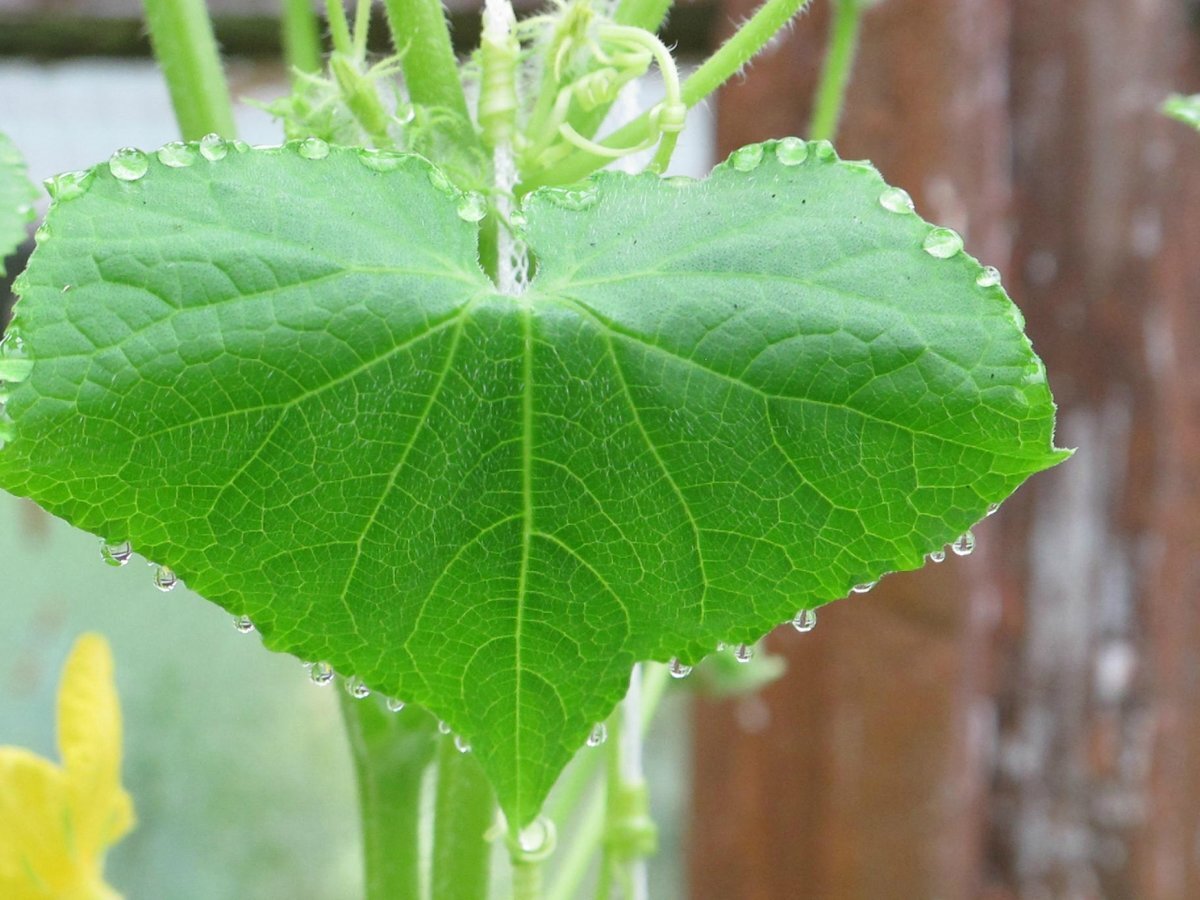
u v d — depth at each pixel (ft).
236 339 1.55
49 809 1.89
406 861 1.87
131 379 1.54
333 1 1.76
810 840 2.90
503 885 3.03
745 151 1.61
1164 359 2.81
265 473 1.56
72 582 4.34
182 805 4.53
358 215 1.58
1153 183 2.81
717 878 2.96
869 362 1.57
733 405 1.58
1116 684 2.85
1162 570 2.81
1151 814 2.82
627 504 1.59
